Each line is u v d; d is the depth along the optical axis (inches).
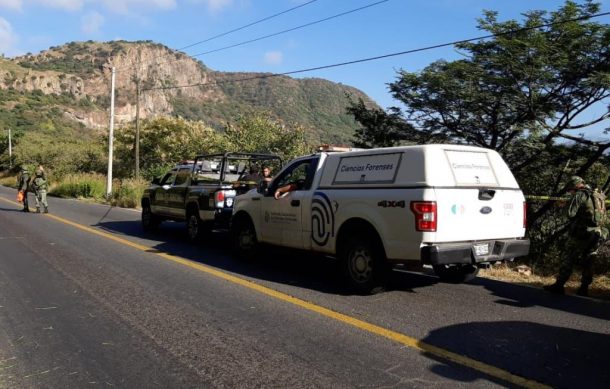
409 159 257.0
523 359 181.5
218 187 426.6
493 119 534.9
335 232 289.1
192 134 1472.7
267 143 1104.8
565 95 497.7
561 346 195.2
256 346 193.5
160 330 212.7
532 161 528.1
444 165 253.3
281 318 228.7
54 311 240.8
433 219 242.8
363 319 227.0
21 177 783.1
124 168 1521.9
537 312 242.5
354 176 284.4
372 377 165.2
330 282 303.7
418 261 246.1
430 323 222.1
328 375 166.7
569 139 508.1
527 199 450.3
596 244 277.3
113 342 199.2
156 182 535.8
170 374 168.7
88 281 301.6
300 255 398.3
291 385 159.5
